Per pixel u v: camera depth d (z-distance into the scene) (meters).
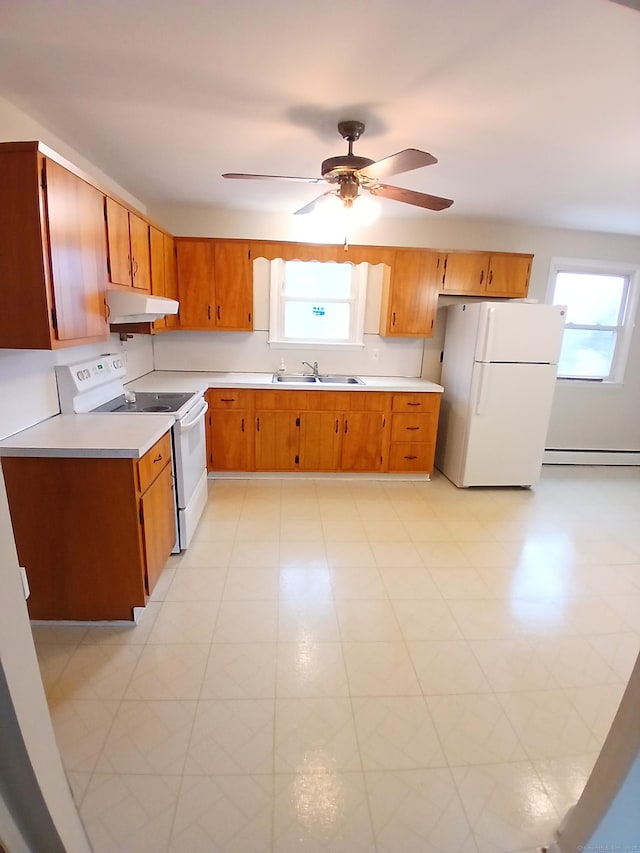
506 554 2.68
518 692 1.65
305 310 4.03
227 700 1.57
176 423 2.40
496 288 3.79
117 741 1.41
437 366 4.18
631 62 1.49
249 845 1.14
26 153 1.54
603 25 1.30
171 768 1.33
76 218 1.86
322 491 3.56
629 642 1.94
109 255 2.21
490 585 2.34
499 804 1.26
